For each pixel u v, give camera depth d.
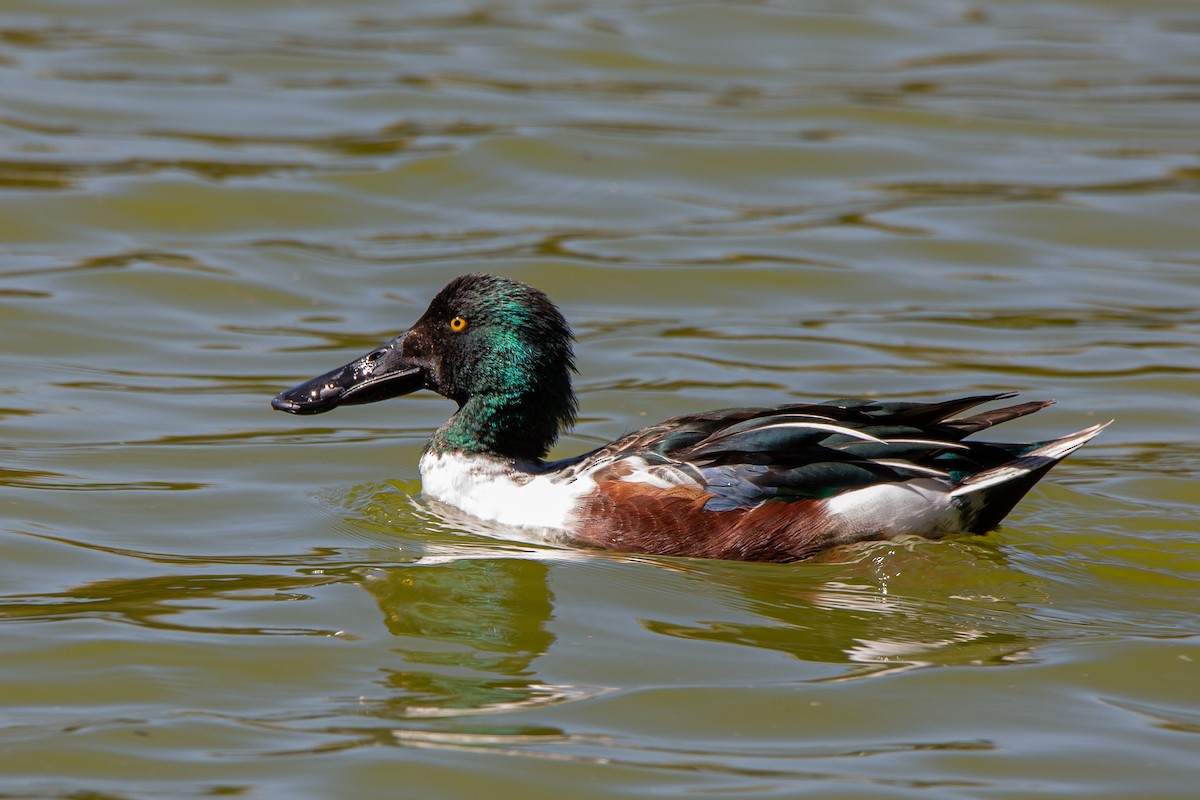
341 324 17.45
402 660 9.66
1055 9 29.69
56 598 10.52
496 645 9.89
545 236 19.95
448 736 8.69
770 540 11.32
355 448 14.37
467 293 12.47
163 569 11.17
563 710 9.02
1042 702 9.16
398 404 15.84
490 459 12.41
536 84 24.86
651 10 28.39
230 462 13.80
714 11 28.14
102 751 8.41
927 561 11.16
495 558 11.41
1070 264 19.53
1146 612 10.58
